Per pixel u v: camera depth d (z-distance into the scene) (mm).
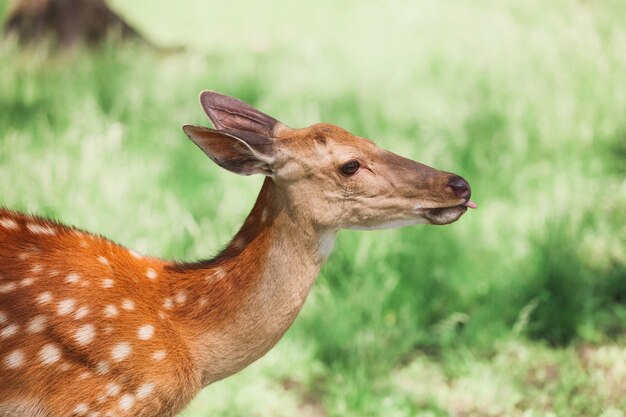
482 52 16125
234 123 6520
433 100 14812
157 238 10484
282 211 6383
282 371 9438
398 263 10469
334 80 16016
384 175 6320
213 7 23938
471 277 10523
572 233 10789
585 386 9039
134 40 19500
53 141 12484
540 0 17172
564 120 13336
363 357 9305
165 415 6461
